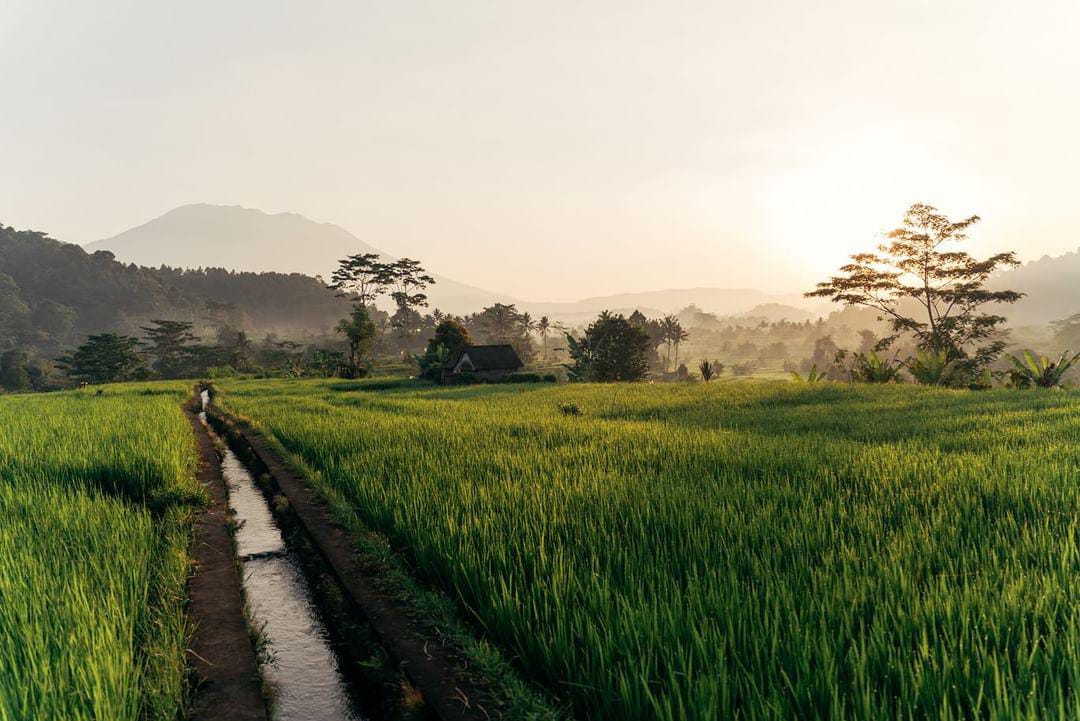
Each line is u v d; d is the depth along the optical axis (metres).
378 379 51.62
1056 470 7.23
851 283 45.75
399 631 4.40
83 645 3.59
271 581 6.11
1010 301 41.06
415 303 144.00
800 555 4.67
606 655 3.40
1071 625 3.23
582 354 65.50
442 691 3.60
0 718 2.93
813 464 8.44
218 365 112.31
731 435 11.68
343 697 4.08
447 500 6.72
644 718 3.01
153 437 11.57
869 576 4.24
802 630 3.47
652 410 17.75
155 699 3.47
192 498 8.23
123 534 5.81
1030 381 25.25
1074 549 4.50
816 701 2.96
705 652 3.27
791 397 20.31
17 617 3.95
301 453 11.54
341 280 135.00
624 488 6.99
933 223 41.88
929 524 5.55
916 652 3.22
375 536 6.46
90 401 23.83
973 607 3.65
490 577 4.55
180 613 4.71
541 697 3.40
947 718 2.65
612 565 4.80
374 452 10.22
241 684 3.91
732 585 4.06
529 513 6.14
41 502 6.91
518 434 12.48
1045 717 2.59
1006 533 5.10
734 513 5.95
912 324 45.00
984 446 9.88
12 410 19.42
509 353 60.03
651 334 151.12
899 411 15.54
